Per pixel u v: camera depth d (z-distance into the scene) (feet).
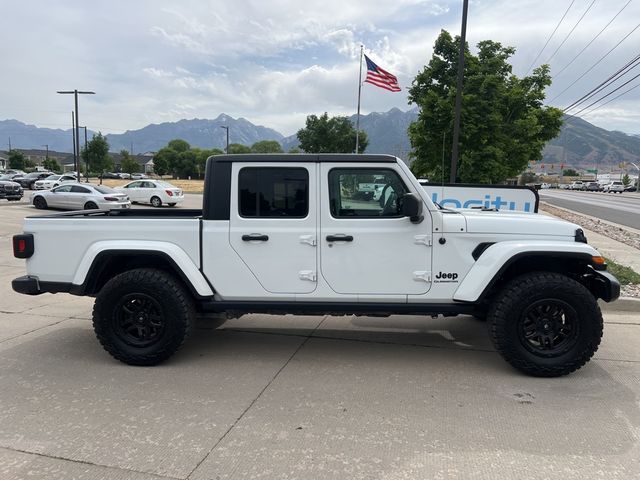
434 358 15.40
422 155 60.08
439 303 14.26
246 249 14.30
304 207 14.21
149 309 14.42
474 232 13.99
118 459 9.66
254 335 17.72
